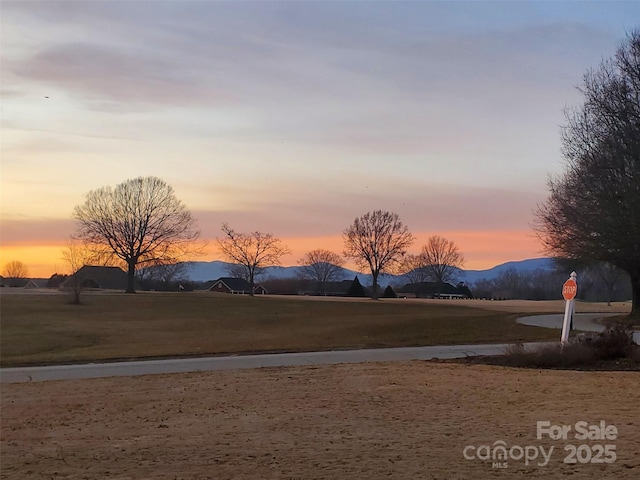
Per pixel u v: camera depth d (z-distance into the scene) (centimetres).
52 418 1280
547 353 1738
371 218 10131
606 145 3181
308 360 2092
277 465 829
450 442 916
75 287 6775
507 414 1104
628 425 987
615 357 1727
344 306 6512
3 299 6675
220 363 2095
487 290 12119
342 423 1088
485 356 1941
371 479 749
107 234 8581
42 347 3300
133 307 6216
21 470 871
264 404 1305
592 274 6144
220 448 940
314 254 13362
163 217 8912
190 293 8694
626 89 3178
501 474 755
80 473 841
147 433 1088
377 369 1753
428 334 3092
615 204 3117
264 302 7019
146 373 1911
